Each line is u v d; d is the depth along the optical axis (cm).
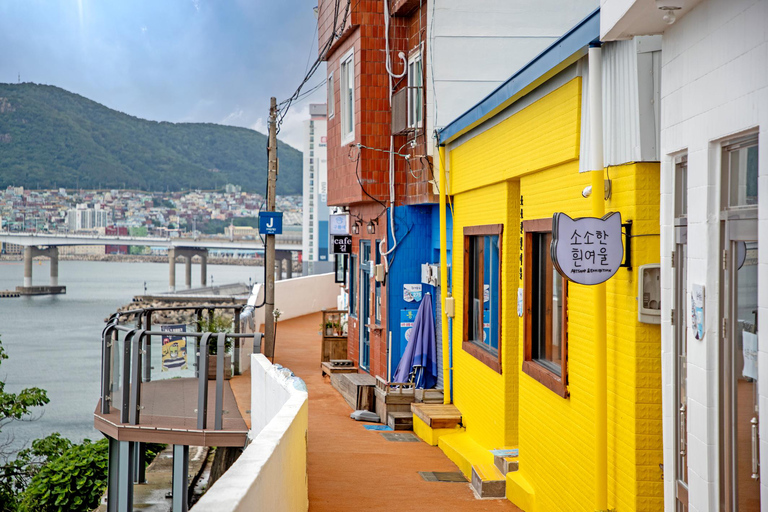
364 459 995
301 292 2980
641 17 472
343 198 1620
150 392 949
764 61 360
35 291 12962
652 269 550
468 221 1120
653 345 556
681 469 493
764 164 358
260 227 1642
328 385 1606
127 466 952
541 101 764
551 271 793
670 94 487
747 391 393
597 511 604
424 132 1297
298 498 563
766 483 352
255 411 890
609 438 603
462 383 1146
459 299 1164
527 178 836
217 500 303
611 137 594
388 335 1434
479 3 1289
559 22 1298
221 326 1220
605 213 606
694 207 446
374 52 1471
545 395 762
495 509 788
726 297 415
